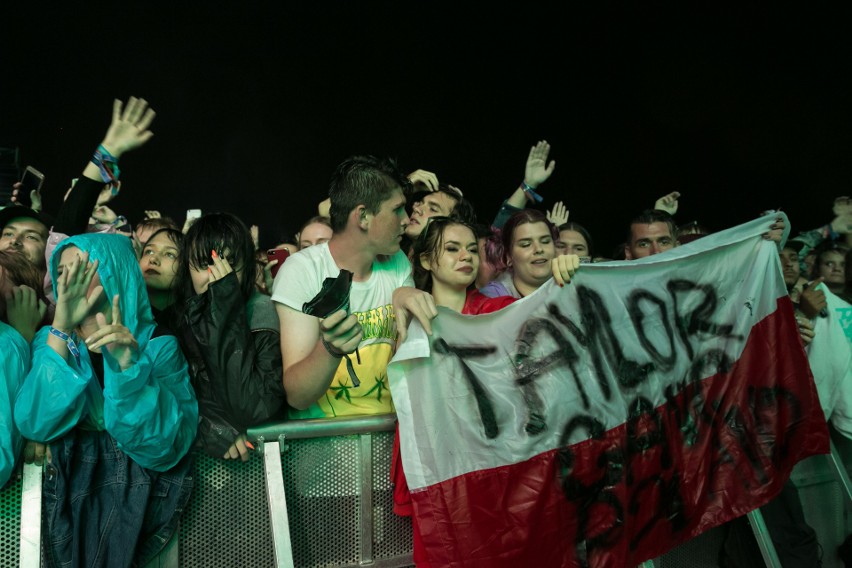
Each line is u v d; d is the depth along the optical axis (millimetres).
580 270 2521
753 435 2770
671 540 2598
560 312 2475
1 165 3729
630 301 2613
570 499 2377
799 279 4809
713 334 2777
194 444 2172
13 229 2914
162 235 2855
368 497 2354
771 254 2904
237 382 2148
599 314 2539
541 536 2318
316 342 2301
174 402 2088
